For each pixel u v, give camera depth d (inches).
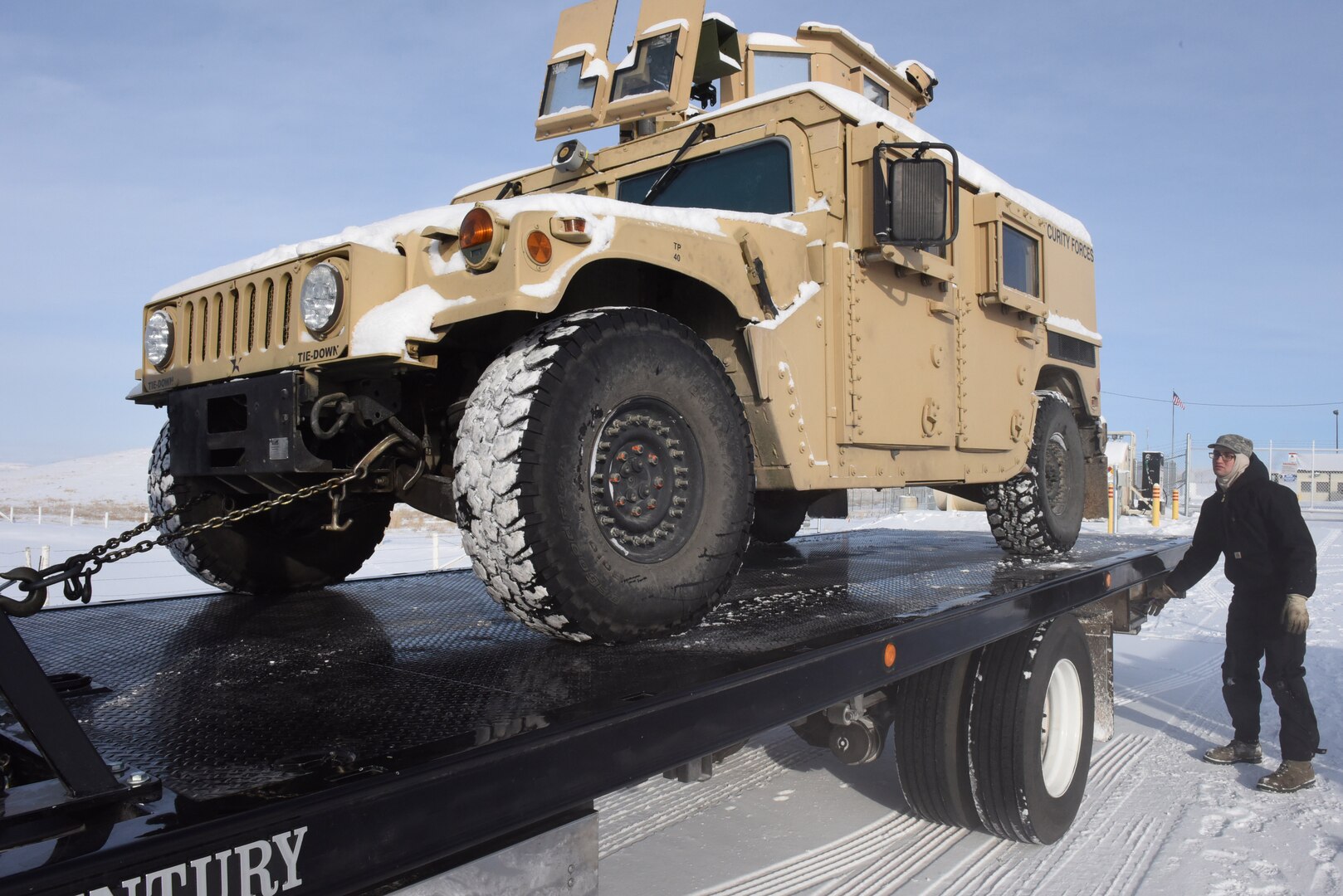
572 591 84.1
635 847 142.5
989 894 125.9
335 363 98.5
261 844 44.4
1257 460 189.8
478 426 85.7
